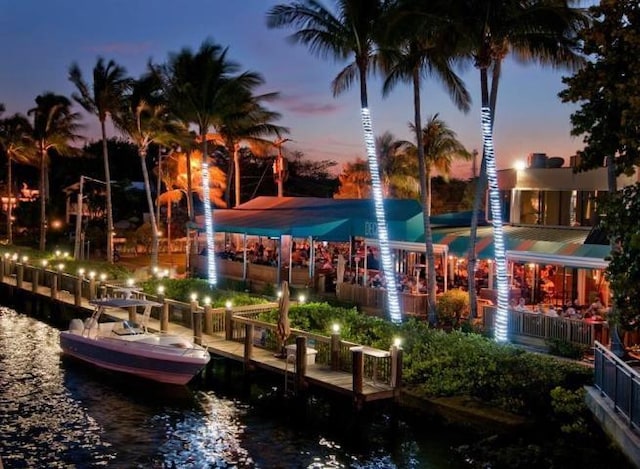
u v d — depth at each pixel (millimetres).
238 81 39625
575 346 21359
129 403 21172
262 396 21703
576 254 23594
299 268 36031
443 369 19078
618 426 12852
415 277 32281
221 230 40469
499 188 32688
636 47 10219
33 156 67375
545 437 16516
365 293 30094
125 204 76812
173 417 19891
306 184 91750
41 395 21812
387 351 19906
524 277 28594
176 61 39625
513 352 18688
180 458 16750
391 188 59938
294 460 16625
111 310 29859
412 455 16766
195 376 23156
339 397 19375
